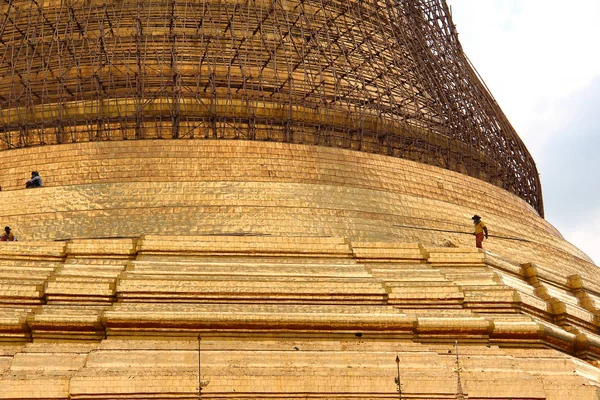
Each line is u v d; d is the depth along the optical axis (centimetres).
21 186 5031
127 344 3794
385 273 4319
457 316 4094
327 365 3797
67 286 4016
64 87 5434
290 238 4428
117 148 5059
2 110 5397
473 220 4856
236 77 5550
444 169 5438
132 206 4838
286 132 5378
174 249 4328
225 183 4950
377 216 5006
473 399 3750
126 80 5453
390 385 3716
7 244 4259
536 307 4347
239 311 3962
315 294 4094
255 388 3662
